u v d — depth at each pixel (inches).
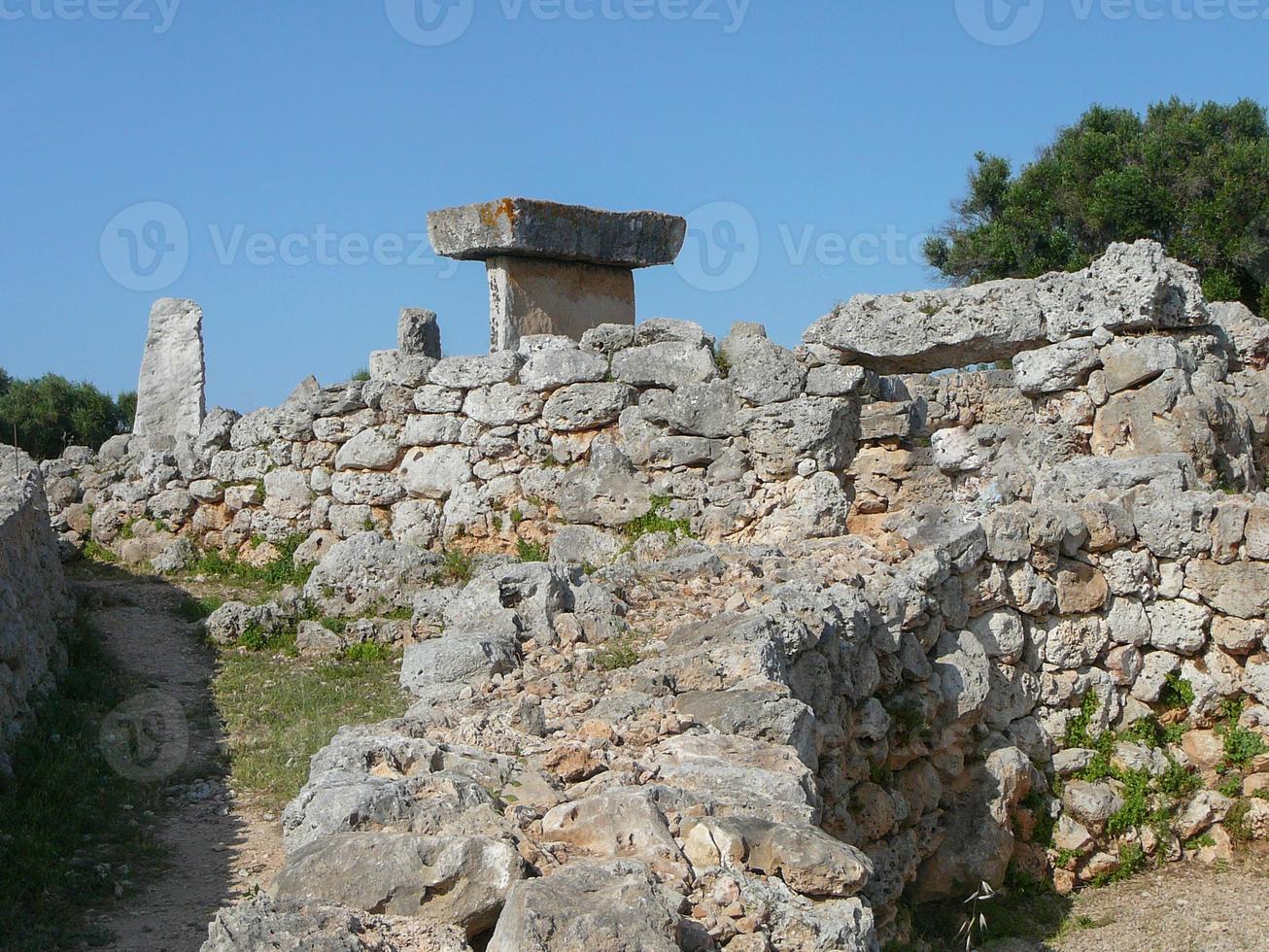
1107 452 522.0
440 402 622.8
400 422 631.8
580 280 684.7
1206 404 509.0
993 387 585.0
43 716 416.5
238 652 522.3
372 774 250.7
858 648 397.7
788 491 563.2
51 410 1163.9
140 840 343.9
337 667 501.0
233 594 604.4
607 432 600.7
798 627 360.8
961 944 406.3
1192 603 473.4
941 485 559.8
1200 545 470.9
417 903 203.6
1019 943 406.9
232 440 665.0
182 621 558.6
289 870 208.7
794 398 567.2
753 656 326.6
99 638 523.8
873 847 391.5
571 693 323.6
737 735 289.1
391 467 633.6
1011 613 460.1
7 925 290.7
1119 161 1049.5
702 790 250.7
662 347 591.8
